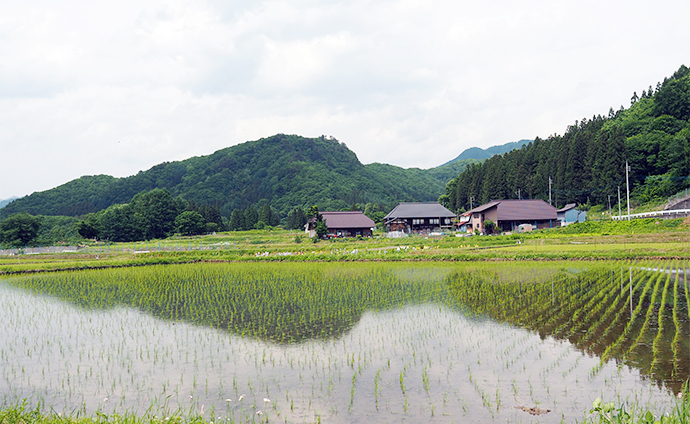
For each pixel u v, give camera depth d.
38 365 12.64
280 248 55.47
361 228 81.69
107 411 9.44
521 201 79.50
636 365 11.47
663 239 44.09
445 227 87.75
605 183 77.31
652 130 84.38
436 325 16.25
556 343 13.62
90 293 25.11
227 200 196.00
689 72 109.19
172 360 12.82
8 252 66.56
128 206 113.00
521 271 30.73
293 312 18.95
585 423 8.16
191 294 23.98
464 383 10.67
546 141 109.62
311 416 9.06
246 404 9.70
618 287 22.59
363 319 17.45
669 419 6.79
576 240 49.22
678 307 17.70
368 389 10.43
